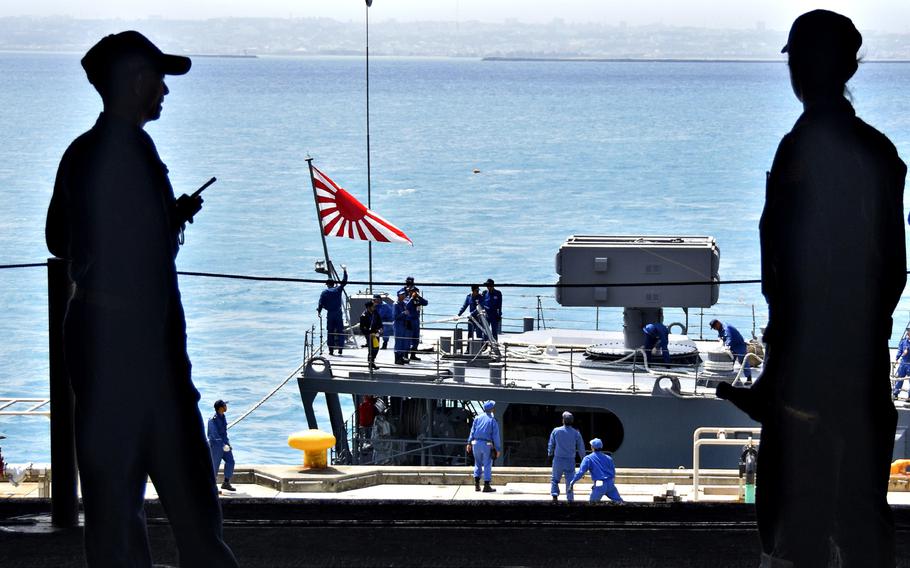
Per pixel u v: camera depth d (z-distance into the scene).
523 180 187.88
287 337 85.19
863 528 6.88
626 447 46.84
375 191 175.00
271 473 38.16
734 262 110.06
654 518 9.18
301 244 123.56
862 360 6.77
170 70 7.26
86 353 7.08
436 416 51.75
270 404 69.62
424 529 8.95
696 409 46.19
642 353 49.75
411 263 112.62
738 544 8.60
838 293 6.74
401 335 51.44
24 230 128.62
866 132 6.86
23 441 59.78
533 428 50.91
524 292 100.56
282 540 8.71
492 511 9.31
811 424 6.84
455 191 173.62
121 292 7.05
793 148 6.87
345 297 58.47
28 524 9.30
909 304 89.38
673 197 163.25
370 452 50.66
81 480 7.18
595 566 8.30
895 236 6.80
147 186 7.12
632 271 49.03
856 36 6.94
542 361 51.84
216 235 130.12
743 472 35.66
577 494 37.78
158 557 8.45
